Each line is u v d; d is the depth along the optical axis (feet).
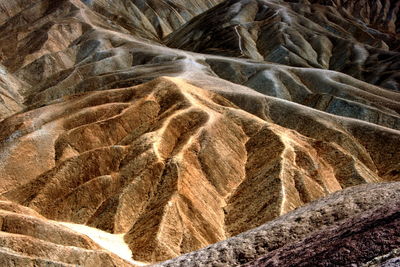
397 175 182.19
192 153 169.78
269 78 304.30
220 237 142.41
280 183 153.99
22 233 107.76
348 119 215.10
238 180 172.04
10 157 182.70
